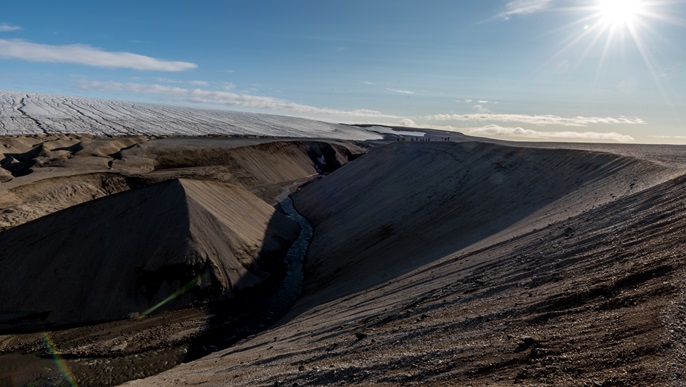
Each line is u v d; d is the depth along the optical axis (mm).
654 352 5816
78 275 23094
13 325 20844
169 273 23828
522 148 33469
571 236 13422
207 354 19172
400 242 26203
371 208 36688
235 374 12867
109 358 18719
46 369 17891
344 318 15625
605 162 23016
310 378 10078
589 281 9383
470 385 7043
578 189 20828
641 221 11602
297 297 25203
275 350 14633
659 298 7238
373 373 9062
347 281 22922
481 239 19453
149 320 21781
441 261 18281
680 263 7973
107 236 24906
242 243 27719
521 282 11508
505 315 9602
